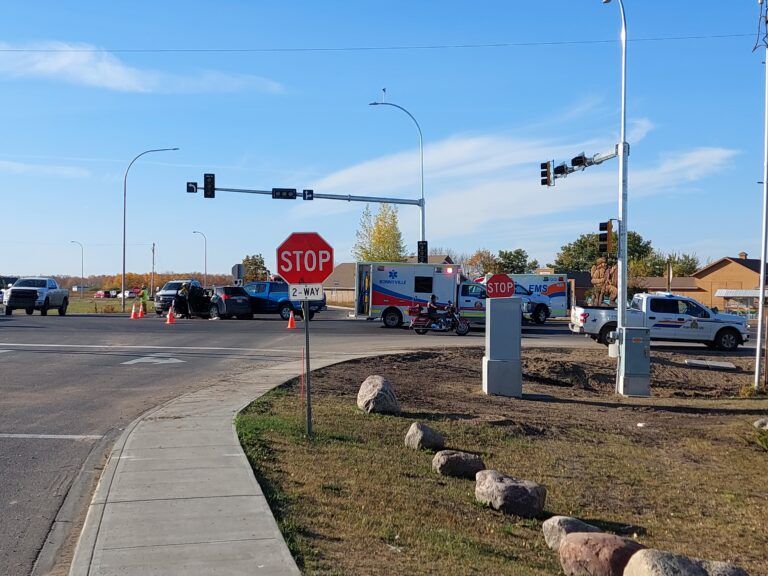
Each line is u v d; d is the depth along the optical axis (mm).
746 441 13328
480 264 95250
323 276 10039
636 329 19078
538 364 22938
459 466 9180
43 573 5555
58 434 10375
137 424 10742
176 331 29594
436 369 20359
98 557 5484
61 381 15492
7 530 6469
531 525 7668
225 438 9703
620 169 20156
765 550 7832
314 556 5672
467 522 7379
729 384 22812
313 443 9906
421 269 36750
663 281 83812
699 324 29234
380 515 7094
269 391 14195
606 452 11906
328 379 16469
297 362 19594
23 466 8602
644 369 19000
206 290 43250
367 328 34875
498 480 8148
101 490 7285
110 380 15781
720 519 8906
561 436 12781
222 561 5418
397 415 12711
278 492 7371
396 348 24266
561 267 99438
